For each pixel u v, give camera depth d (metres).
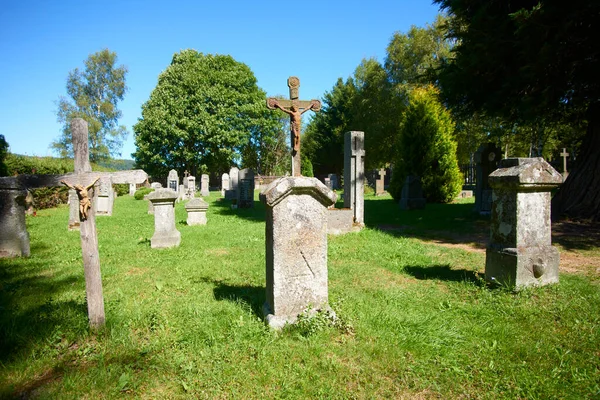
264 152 47.81
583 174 10.76
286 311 3.77
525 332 3.66
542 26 8.09
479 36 10.10
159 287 5.10
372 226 11.01
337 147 46.44
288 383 2.83
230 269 6.22
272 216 3.73
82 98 37.84
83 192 3.57
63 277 5.78
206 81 35.84
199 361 3.12
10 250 7.27
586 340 3.44
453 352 3.28
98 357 3.18
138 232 10.55
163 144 35.53
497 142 30.59
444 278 5.61
